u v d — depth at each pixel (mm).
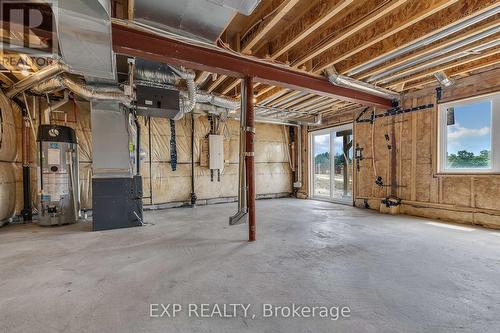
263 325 1542
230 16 2195
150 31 2396
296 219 4633
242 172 3498
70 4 1852
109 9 1993
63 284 2068
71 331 1481
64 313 1660
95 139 3869
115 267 2416
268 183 7738
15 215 4410
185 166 6289
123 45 2584
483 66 3689
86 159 5090
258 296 1879
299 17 2771
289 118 7250
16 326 1522
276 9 2408
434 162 4613
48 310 1693
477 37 2840
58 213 4137
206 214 5172
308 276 2215
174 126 6148
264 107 6090
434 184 4633
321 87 4055
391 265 2457
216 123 6695
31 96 4641
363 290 1966
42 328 1506
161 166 5965
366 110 5914
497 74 3818
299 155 7934
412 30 2947
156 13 2160
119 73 4035
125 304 1771
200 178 6523
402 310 1693
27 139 4512
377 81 4293
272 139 7828
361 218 4715
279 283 2086
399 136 5195
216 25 2334
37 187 4285
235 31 3189
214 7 2076
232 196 7020
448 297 1857
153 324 1549
